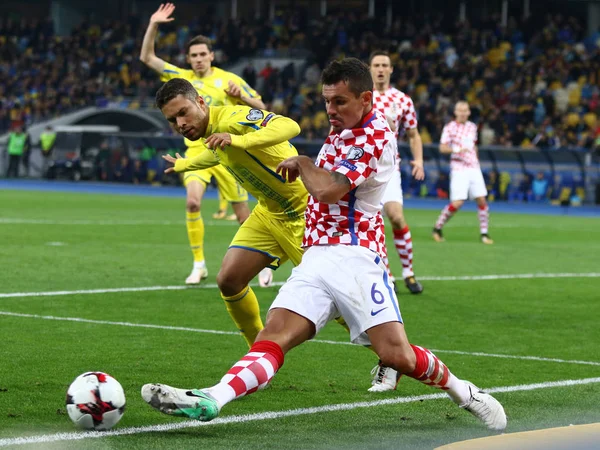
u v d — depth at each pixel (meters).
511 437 8.80
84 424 8.66
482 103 64.25
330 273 8.67
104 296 17.50
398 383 11.16
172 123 10.23
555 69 66.44
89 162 69.19
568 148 55.53
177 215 39.72
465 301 18.09
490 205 53.72
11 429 8.70
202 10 85.06
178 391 8.08
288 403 10.06
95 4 88.31
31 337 13.38
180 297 17.61
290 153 10.58
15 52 86.00
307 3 81.00
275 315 8.68
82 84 80.25
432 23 75.56
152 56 19.25
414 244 30.05
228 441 8.52
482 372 11.88
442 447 8.42
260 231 10.88
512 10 74.75
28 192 56.50
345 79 8.65
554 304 17.94
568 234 35.25
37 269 21.06
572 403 10.26
